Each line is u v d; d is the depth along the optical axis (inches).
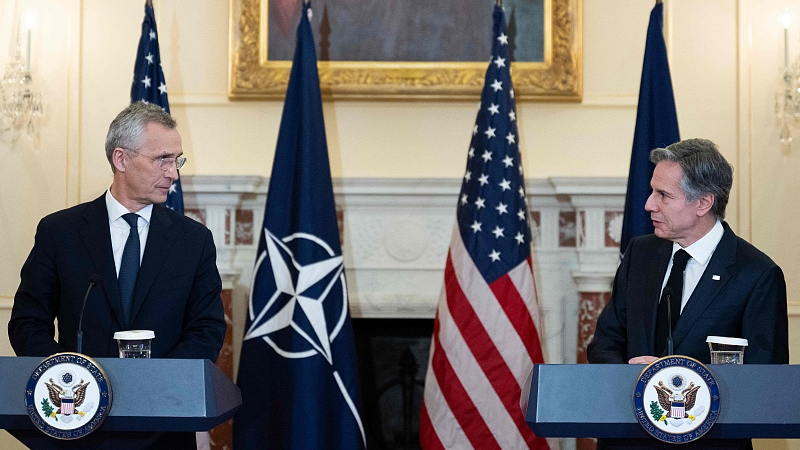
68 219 109.3
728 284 104.0
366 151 175.6
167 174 109.1
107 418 82.4
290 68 173.2
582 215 169.2
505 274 154.3
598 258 168.4
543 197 171.6
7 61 173.5
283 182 157.4
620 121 175.2
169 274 107.7
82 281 105.5
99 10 175.6
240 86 172.7
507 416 151.6
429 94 173.2
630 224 154.2
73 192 172.7
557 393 82.9
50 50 174.7
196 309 110.8
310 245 153.4
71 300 105.3
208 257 112.3
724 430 82.0
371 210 173.5
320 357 151.0
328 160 158.4
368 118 175.9
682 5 175.8
